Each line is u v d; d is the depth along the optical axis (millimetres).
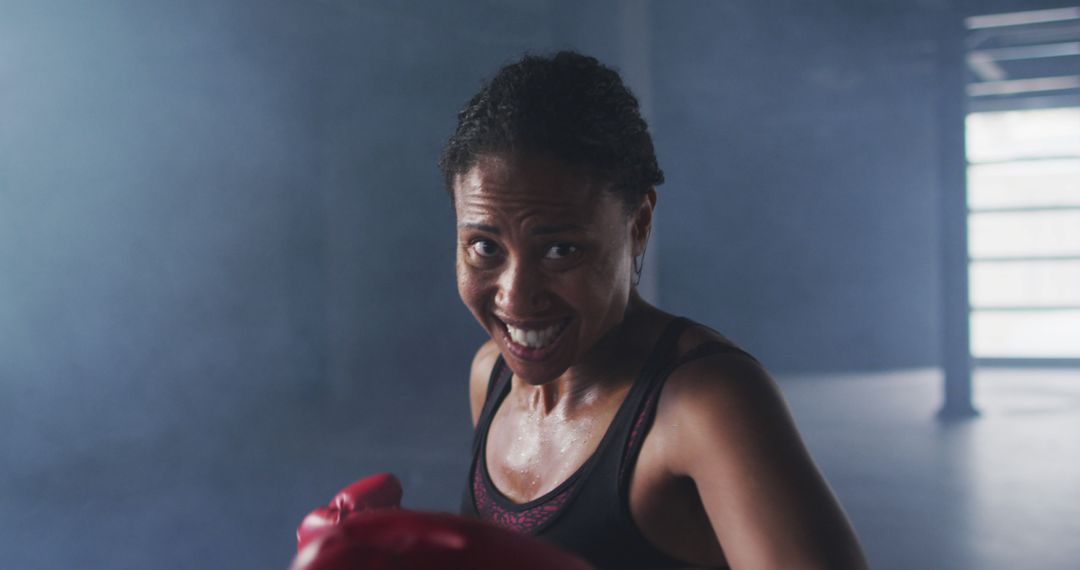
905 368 11375
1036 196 11797
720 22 10797
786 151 11719
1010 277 11898
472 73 9391
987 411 8117
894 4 10219
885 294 11539
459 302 9836
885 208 11508
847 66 11023
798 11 10453
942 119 8047
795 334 11805
